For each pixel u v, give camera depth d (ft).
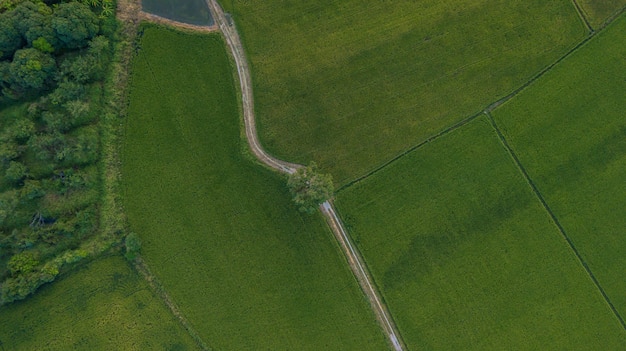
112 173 133.90
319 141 139.64
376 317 139.44
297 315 138.21
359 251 139.64
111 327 134.00
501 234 141.90
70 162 130.21
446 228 140.97
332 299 139.03
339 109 140.26
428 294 140.26
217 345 136.56
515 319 141.28
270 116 138.62
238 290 137.69
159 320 135.54
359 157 140.26
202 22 138.10
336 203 139.13
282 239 138.72
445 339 140.26
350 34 140.87
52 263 128.77
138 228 135.23
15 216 126.62
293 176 127.85
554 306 142.00
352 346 138.92
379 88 141.18
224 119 137.80
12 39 120.47
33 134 124.88
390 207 140.15
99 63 130.31
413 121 141.59
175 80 136.77
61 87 124.26
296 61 139.54
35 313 131.34
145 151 135.85
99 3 131.03
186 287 136.56
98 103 132.57
